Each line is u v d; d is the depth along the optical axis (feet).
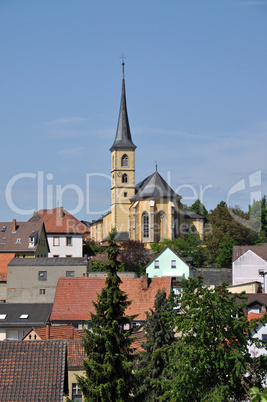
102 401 112.98
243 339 100.17
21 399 101.14
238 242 378.12
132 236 419.95
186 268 310.86
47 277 288.30
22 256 356.38
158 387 130.52
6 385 103.35
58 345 110.32
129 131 448.24
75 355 161.27
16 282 288.71
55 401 100.99
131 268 343.67
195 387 96.17
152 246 383.86
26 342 110.83
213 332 99.25
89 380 115.55
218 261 361.71
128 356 122.42
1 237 362.74
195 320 99.50
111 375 116.88
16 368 106.32
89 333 119.85
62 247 407.85
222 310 99.81
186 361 96.22
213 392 92.89
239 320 101.04
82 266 289.33
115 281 123.03
